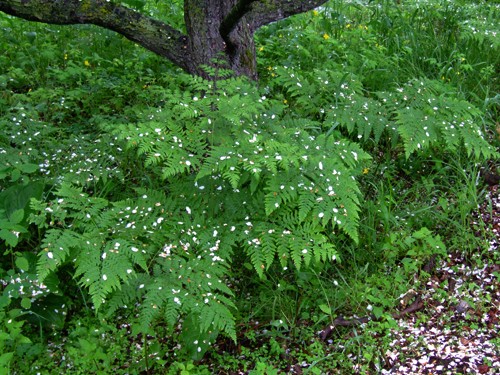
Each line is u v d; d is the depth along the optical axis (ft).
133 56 20.02
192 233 10.88
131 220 10.93
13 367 10.48
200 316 9.58
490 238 13.42
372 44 20.20
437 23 21.75
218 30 14.94
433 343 11.18
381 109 14.43
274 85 17.89
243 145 10.69
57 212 10.60
